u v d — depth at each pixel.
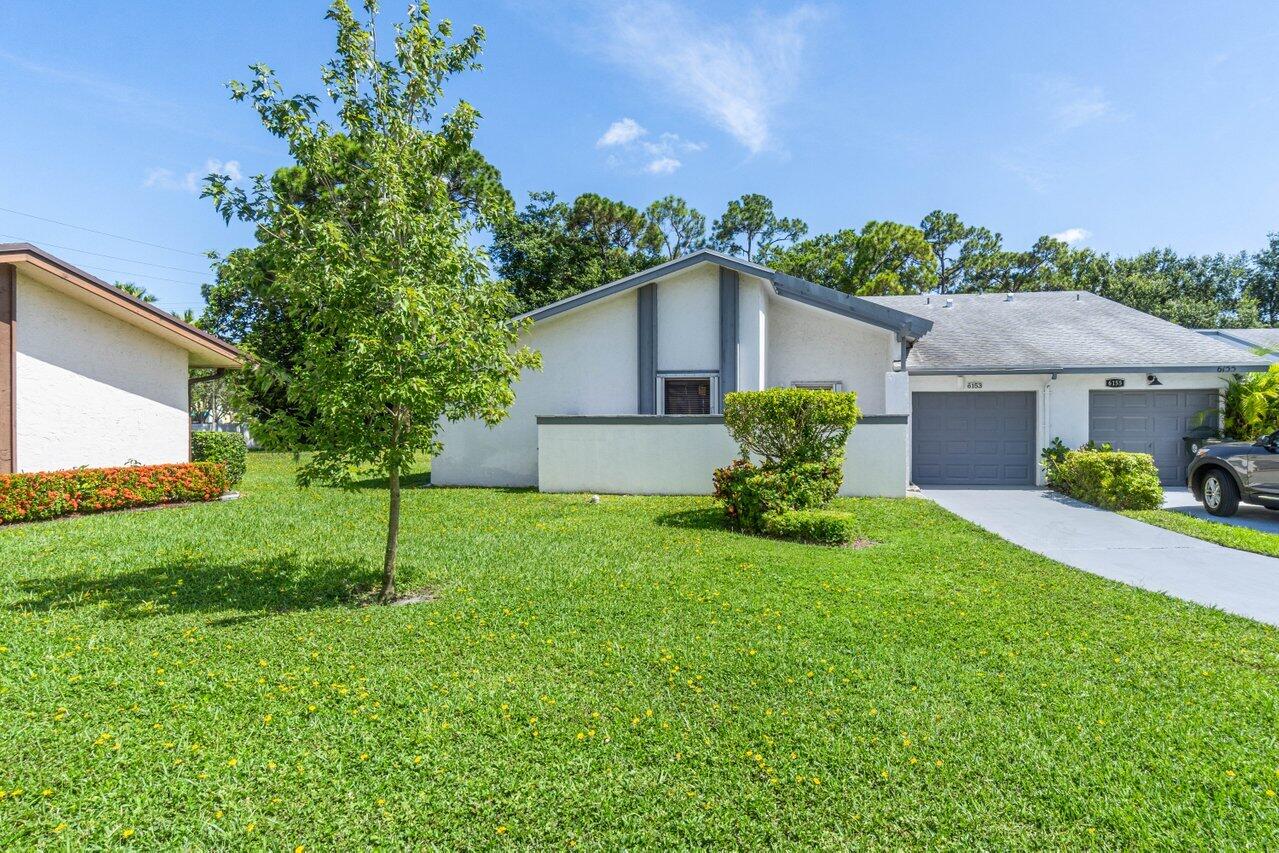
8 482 8.62
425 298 4.80
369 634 4.43
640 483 11.93
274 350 17.45
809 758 2.87
